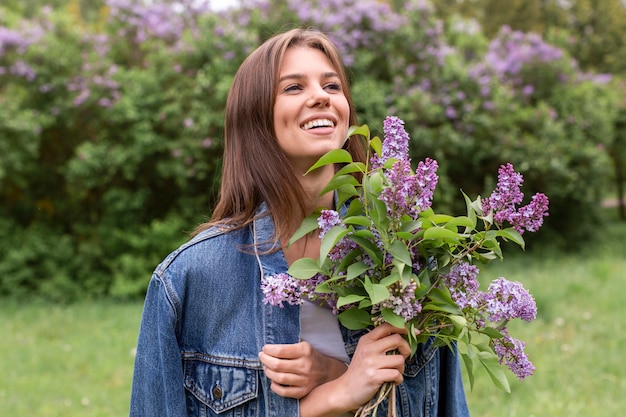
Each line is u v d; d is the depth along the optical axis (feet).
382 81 24.89
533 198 4.31
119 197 22.82
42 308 20.75
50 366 14.98
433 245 4.45
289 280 4.38
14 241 22.77
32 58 22.75
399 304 4.18
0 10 24.45
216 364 4.77
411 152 24.08
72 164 22.16
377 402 4.34
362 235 4.29
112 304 21.29
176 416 4.68
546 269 23.56
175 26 24.26
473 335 12.17
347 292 4.32
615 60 50.75
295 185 4.83
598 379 12.67
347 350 4.78
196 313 4.84
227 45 22.57
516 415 11.12
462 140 24.85
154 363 4.79
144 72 22.80
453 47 28.12
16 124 21.70
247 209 4.93
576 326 16.12
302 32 5.05
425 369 5.04
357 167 4.40
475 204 4.54
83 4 50.85
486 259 4.57
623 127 33.09
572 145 27.48
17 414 12.05
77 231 23.50
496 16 53.11
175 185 23.88
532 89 28.09
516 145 26.14
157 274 4.85
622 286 19.51
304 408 4.49
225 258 4.84
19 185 23.57
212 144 22.24
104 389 13.48
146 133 22.22
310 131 4.76
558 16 53.21
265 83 4.83
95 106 22.74
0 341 16.87
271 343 4.69
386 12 25.29
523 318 4.43
